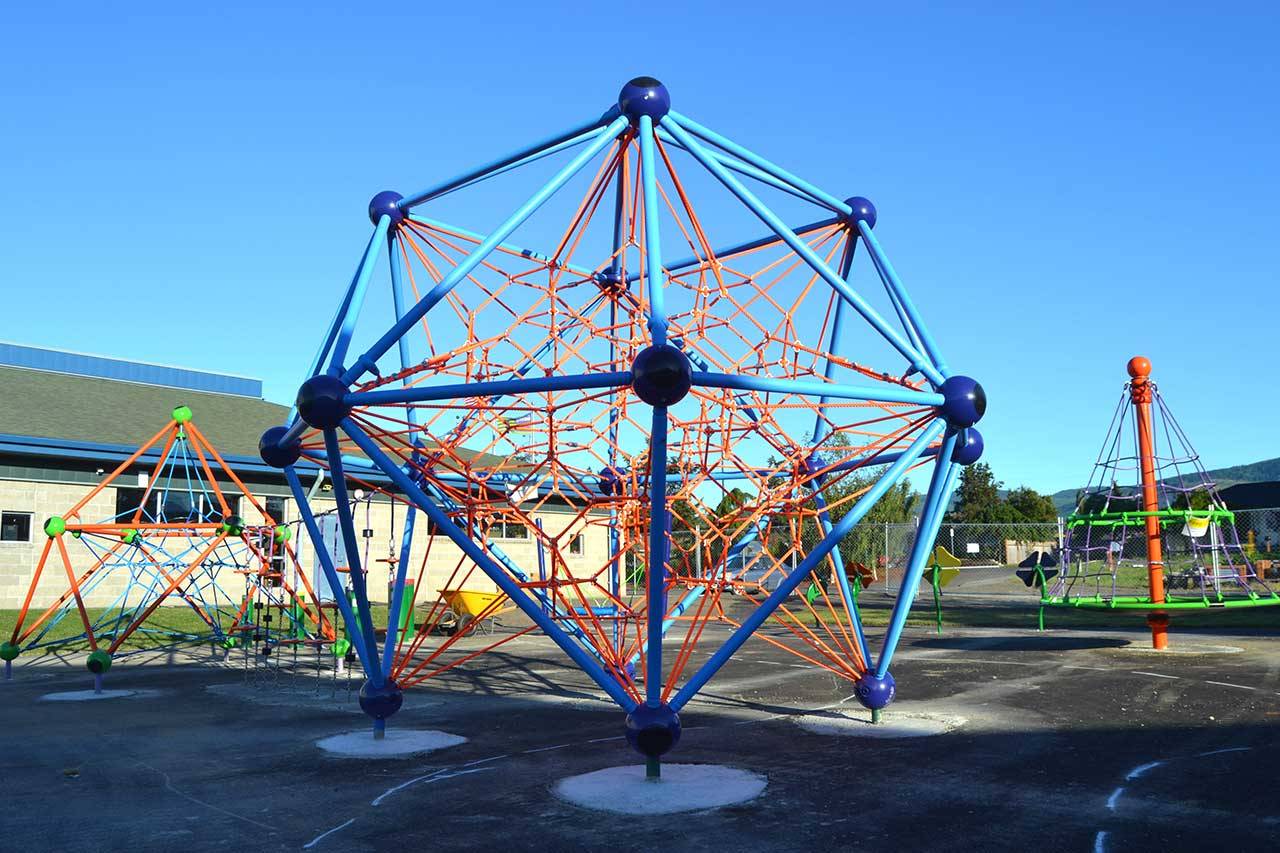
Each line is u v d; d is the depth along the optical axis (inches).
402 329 355.3
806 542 1396.4
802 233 485.4
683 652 386.0
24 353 1321.4
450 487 471.5
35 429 1074.1
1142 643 775.1
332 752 399.5
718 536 525.3
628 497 475.8
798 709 491.2
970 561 2187.5
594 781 333.7
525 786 333.1
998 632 906.1
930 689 546.0
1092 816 280.5
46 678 677.3
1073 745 382.9
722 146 401.7
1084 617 1057.5
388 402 331.6
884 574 1646.2
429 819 293.7
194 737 442.9
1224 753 362.3
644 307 433.4
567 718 484.7
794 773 342.3
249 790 336.5
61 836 283.3
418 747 404.8
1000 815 283.1
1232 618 995.3
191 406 1350.9
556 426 484.4
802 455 461.4
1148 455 736.3
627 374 297.9
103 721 492.1
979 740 396.8
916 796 306.8
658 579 313.9
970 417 371.6
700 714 480.7
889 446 412.5
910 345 388.2
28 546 1039.6
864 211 455.5
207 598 1149.1
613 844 263.0
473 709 517.3
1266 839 256.1
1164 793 305.6
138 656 804.6
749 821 282.0
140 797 328.8
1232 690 517.7
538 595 500.7
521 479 536.4
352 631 425.1
